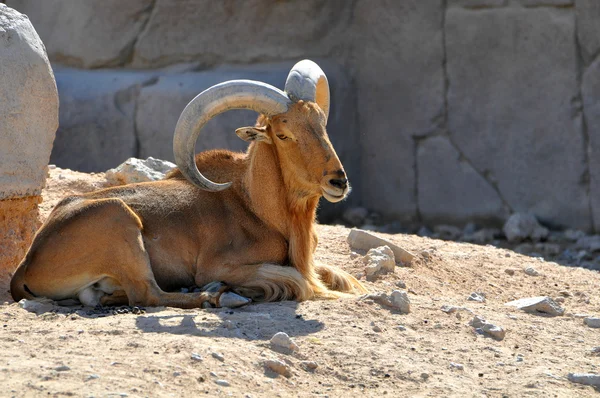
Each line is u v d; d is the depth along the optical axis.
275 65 40.94
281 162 18.41
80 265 17.64
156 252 18.22
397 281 20.89
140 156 40.62
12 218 19.22
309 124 17.80
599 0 34.09
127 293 17.66
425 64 38.59
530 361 15.78
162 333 15.08
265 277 18.12
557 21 35.12
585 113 34.94
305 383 13.86
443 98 38.25
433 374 14.64
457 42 37.59
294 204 18.52
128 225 17.66
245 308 17.27
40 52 19.30
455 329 17.09
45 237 17.83
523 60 36.12
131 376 12.72
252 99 17.70
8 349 13.73
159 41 42.16
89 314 16.70
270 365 13.97
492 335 16.97
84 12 42.94
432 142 38.81
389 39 39.50
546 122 35.84
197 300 17.41
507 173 36.97
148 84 40.91
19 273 17.94
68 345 14.07
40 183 19.52
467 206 38.03
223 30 41.47
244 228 18.69
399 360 15.01
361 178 41.22
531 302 19.53
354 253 22.55
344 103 40.38
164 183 19.23
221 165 19.47
